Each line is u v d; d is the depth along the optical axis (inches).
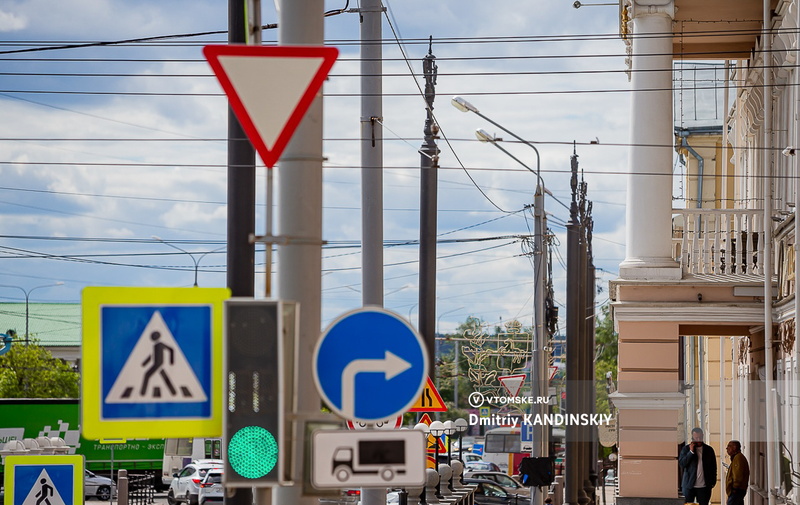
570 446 1788.9
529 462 1702.8
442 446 1737.2
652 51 1742.1
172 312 559.5
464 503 1619.1
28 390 4749.0
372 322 544.7
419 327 1476.4
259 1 574.2
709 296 1660.9
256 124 525.0
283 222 564.7
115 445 3644.2
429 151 1510.8
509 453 4333.2
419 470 533.6
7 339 4776.1
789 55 1631.4
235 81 525.3
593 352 2854.3
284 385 523.8
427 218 1498.5
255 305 517.3
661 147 1722.4
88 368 553.3
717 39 2126.0
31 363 4766.2
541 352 2132.1
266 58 526.3
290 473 523.2
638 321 1667.1
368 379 541.6
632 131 1739.7
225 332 515.8
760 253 1713.8
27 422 3336.6
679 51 2172.7
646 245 1702.8
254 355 515.5
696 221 1743.4
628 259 1705.2
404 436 534.3
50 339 5684.1
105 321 556.4
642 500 1573.6
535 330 2140.7
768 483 1517.0
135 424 552.1
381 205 1200.2
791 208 1596.9
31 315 5831.7
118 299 557.9
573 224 2228.1
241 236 932.0
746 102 2269.9
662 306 1658.5
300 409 553.0
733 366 2279.8
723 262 1788.9
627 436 1571.1
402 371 542.9
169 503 3299.7
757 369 1829.5
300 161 566.3
